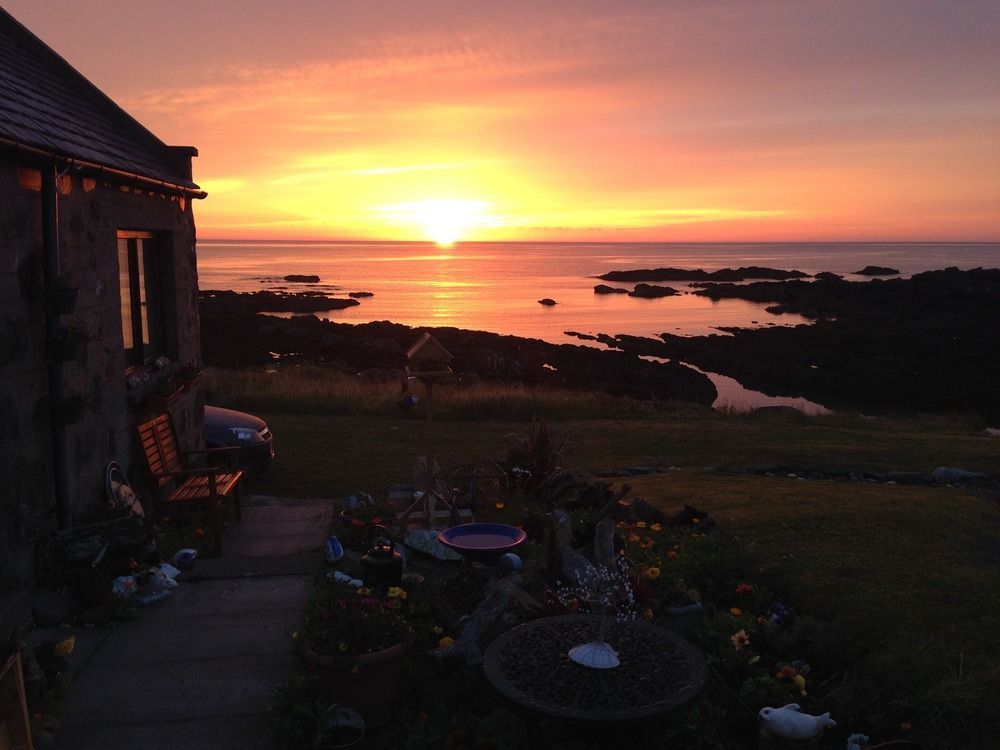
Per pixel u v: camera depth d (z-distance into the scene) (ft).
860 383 107.96
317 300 243.40
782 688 15.48
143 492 25.54
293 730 13.32
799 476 36.24
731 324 198.90
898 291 220.02
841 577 20.48
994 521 25.62
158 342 30.19
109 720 14.03
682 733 14.30
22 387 18.02
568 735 13.60
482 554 20.83
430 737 13.98
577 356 122.42
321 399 54.54
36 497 18.58
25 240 18.26
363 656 14.17
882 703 15.03
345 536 24.31
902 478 35.55
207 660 16.25
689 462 39.65
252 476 34.60
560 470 30.60
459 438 44.57
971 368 116.88
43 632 17.19
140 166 26.27
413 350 25.35
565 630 14.69
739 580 20.75
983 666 15.76
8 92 20.44
